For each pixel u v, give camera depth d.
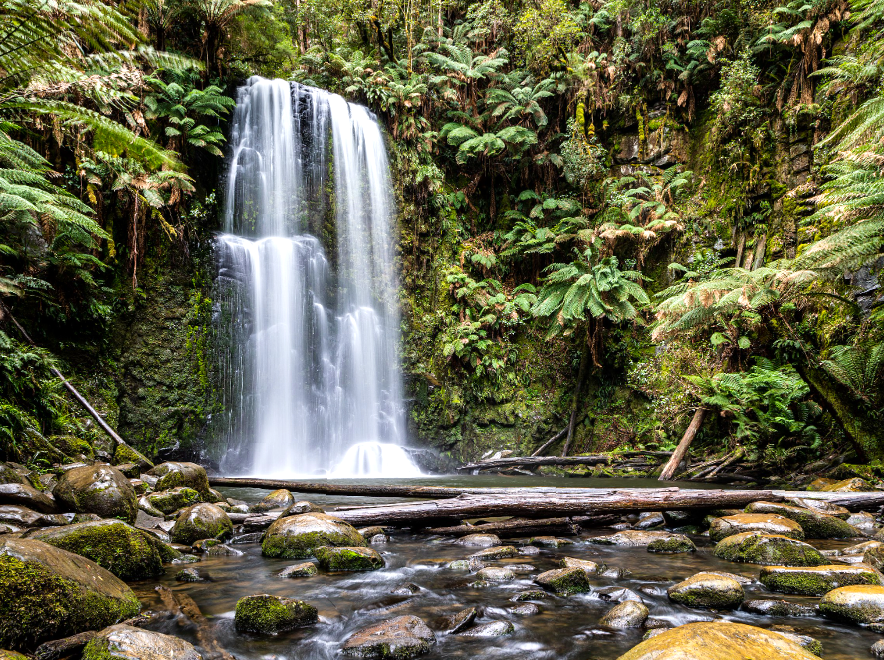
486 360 16.72
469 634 2.87
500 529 5.61
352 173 17.05
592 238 16.50
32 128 10.10
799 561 4.24
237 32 16.28
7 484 4.55
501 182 19.89
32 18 3.39
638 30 18.00
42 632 2.41
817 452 10.53
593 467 13.80
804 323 11.62
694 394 12.63
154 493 5.97
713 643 2.01
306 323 15.18
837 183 8.82
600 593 3.53
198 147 14.22
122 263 12.12
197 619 3.01
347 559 4.18
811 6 14.65
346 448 15.10
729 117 15.98
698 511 6.12
